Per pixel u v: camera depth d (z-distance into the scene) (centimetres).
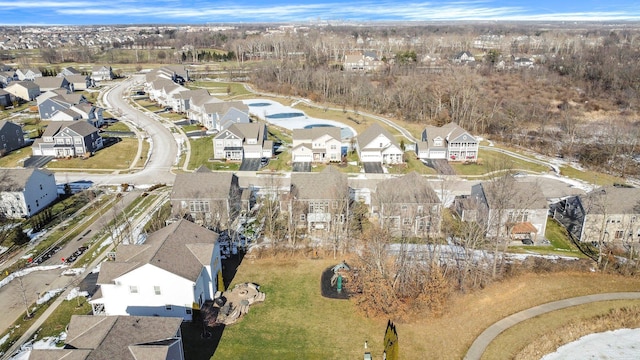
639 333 4647
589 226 6153
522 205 6184
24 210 6738
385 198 6219
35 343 4169
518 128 11494
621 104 13212
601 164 9188
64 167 9006
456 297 4972
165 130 11344
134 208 7138
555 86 15025
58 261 5600
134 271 4341
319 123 12081
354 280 5141
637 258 5706
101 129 11338
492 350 4266
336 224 6206
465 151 9306
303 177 6650
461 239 6009
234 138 9356
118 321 3672
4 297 4881
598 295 5112
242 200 6950
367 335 4394
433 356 4169
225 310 4603
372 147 9150
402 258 5050
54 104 11944
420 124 12012
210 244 4841
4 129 9562
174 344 3581
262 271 5409
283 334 4369
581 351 4394
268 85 16075
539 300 5003
